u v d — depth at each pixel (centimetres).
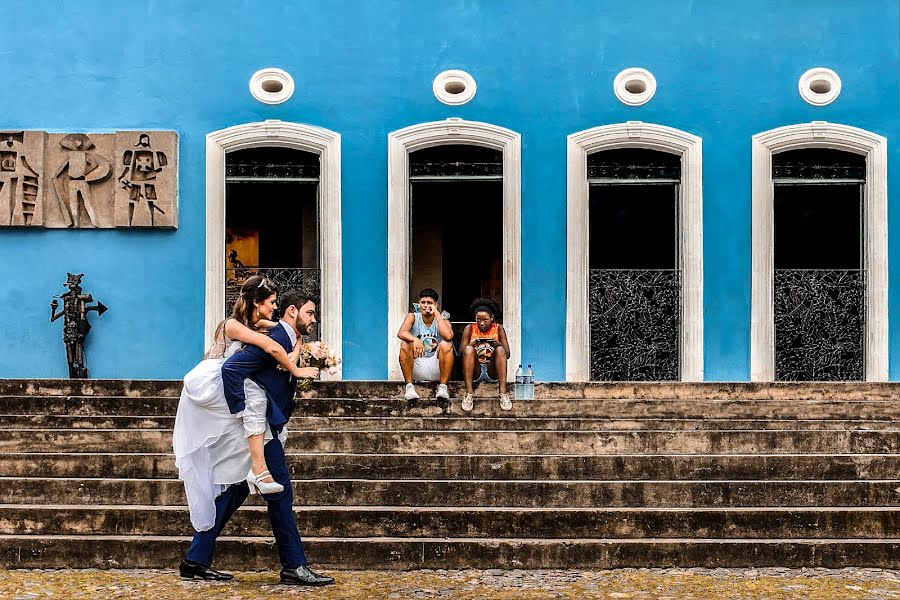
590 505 878
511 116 1353
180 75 1356
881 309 1338
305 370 743
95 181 1341
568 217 1341
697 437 982
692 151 1345
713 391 1178
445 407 1114
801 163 1373
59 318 1344
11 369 1345
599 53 1355
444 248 1407
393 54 1359
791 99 1352
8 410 1096
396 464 927
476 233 1405
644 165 1369
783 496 878
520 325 1340
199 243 1348
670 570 805
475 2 1358
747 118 1351
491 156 1373
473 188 1395
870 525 843
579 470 923
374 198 1352
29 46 1354
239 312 776
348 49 1359
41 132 1334
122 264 1348
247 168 1377
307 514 840
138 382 1159
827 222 1388
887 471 924
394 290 1343
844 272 1354
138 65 1355
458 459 925
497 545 809
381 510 843
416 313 1170
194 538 761
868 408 1112
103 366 1346
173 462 933
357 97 1356
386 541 812
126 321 1347
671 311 1354
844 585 760
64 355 1345
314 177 1376
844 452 984
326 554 808
